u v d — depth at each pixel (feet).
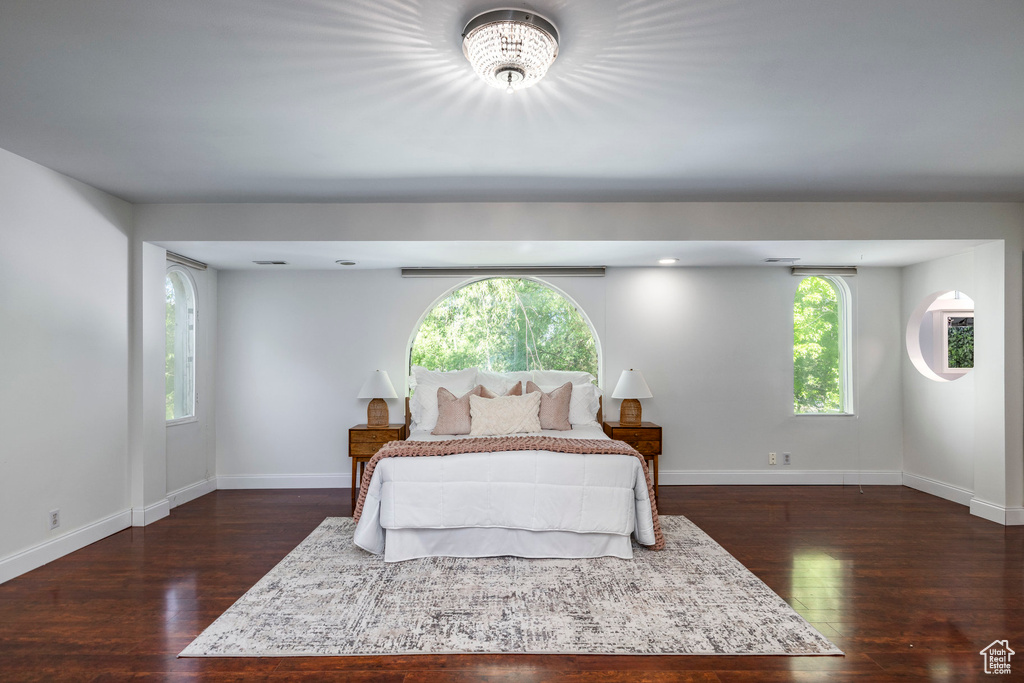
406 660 8.08
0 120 9.36
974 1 6.25
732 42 7.14
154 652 8.25
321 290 19.30
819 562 11.93
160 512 15.29
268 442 19.15
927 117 9.37
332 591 10.39
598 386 19.60
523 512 12.23
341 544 13.09
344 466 19.20
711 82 8.18
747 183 13.01
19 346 11.11
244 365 19.13
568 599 10.05
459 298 20.48
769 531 14.08
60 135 10.02
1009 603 9.92
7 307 10.83
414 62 7.62
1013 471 14.74
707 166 11.80
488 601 9.96
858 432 19.43
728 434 19.45
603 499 12.32
